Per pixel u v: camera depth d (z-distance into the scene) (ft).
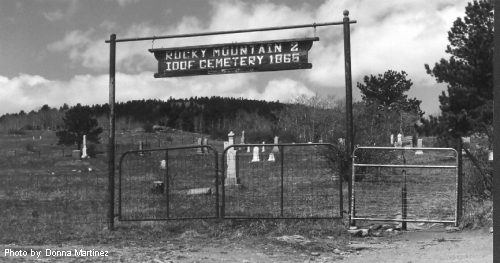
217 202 36.47
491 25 99.45
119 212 36.70
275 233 33.27
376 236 33.45
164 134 344.08
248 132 263.29
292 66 33.55
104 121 277.44
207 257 26.76
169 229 34.78
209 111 430.61
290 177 60.70
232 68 34.37
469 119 95.40
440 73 100.83
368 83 219.61
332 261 26.32
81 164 123.85
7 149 204.44
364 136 75.00
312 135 191.62
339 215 37.27
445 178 57.16
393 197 46.11
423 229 35.32
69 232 34.53
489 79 97.55
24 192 62.28
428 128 102.94
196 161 79.77
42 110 421.59
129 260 25.80
